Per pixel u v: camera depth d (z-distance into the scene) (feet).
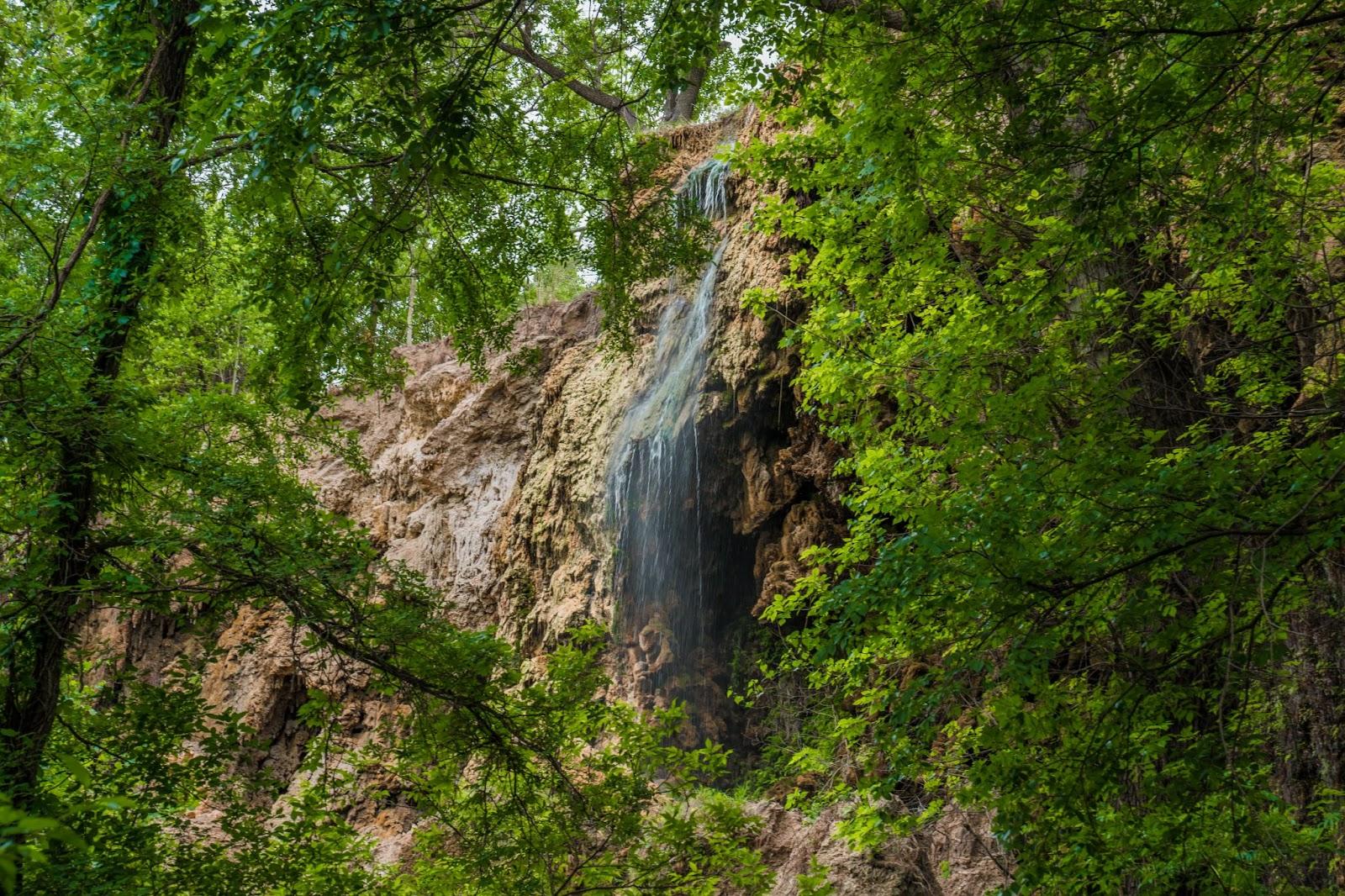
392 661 24.50
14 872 7.33
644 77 25.38
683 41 21.21
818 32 22.26
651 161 31.35
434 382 101.04
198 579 23.40
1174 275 31.24
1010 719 21.11
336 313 23.41
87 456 22.29
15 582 20.84
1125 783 22.47
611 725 26.78
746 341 61.36
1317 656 27.68
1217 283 27.12
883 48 21.74
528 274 33.27
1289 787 29.07
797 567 58.03
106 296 24.94
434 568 90.99
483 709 24.02
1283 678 27.89
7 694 21.98
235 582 22.99
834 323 31.86
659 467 68.28
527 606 79.71
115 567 22.52
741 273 63.62
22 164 23.11
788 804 36.01
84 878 19.03
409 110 19.70
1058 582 18.93
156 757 21.84
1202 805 20.99
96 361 24.64
